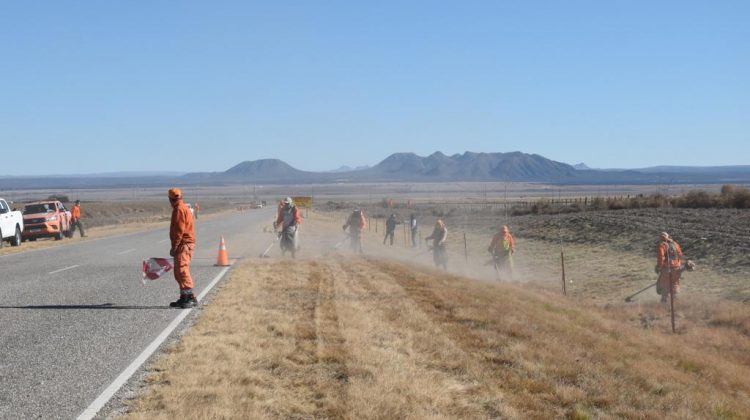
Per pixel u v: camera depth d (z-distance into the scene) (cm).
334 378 746
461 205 8856
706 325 1553
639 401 748
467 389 732
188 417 601
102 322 1034
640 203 5512
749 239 2709
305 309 1155
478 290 1543
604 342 1069
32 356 823
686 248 2770
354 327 1002
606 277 2317
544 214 5784
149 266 1340
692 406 768
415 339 947
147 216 7875
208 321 1030
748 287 1912
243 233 3753
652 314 1666
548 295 1870
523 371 818
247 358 807
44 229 3284
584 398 730
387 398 675
